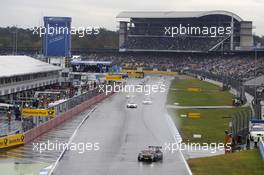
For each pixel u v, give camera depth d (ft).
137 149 410.52
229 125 533.14
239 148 399.65
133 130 516.32
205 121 591.37
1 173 316.81
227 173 316.19
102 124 555.69
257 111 541.34
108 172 327.26
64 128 516.32
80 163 353.10
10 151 387.14
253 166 330.54
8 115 486.79
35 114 461.37
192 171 327.06
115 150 404.77
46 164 346.95
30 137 434.71
